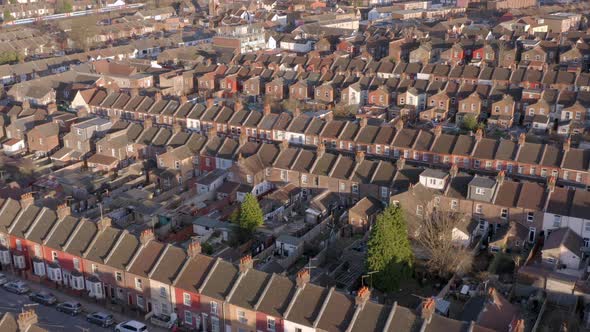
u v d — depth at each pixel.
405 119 159.38
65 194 118.50
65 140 139.25
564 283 82.62
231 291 75.00
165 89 190.12
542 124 151.62
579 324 79.31
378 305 69.31
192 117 150.50
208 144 128.88
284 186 117.38
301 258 96.75
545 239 97.31
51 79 188.62
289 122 141.00
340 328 68.44
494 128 156.00
